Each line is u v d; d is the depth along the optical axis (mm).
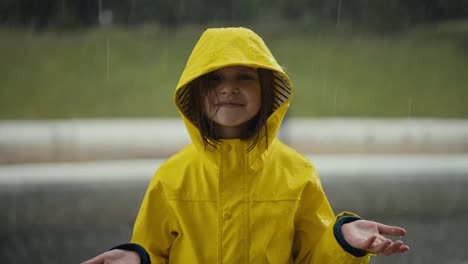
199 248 1476
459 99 9438
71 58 11594
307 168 1573
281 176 1532
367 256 1455
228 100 1506
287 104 1569
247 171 1509
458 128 5102
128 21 14539
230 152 1514
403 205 3729
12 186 3617
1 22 13750
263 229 1479
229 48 1515
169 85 10062
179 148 4551
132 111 8406
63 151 4359
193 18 14688
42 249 3186
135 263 1364
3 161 4234
